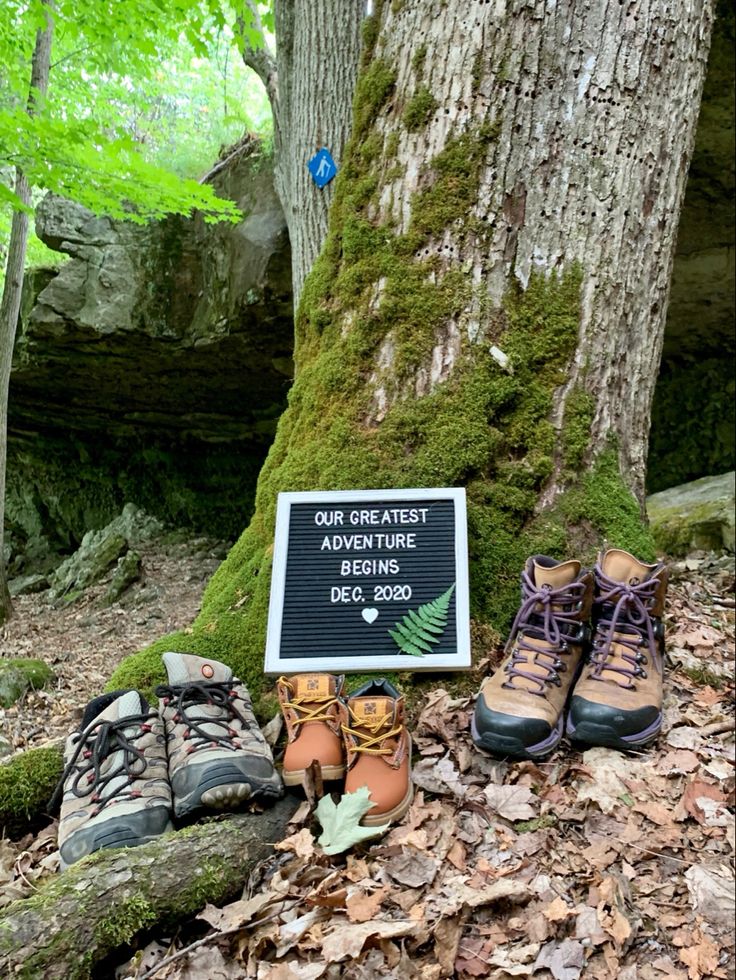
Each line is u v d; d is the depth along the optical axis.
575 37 2.07
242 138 6.98
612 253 2.07
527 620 1.68
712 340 7.00
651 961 1.11
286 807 1.46
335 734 1.49
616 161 2.08
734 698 1.89
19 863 1.44
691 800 1.44
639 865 1.29
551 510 1.99
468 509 1.95
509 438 2.01
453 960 1.11
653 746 1.62
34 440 11.26
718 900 1.20
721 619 2.69
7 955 1.07
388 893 1.24
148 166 5.36
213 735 1.48
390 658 1.72
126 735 1.48
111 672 5.11
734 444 6.99
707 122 4.41
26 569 11.11
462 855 1.32
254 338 7.14
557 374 2.02
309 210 4.29
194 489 10.66
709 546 4.20
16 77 6.70
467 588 1.78
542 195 2.05
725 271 5.91
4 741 3.04
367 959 1.12
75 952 1.11
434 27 2.15
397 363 2.04
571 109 2.06
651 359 2.18
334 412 2.10
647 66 2.11
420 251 2.08
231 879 1.29
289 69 4.75
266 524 2.17
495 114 2.05
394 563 1.82
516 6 2.06
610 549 1.80
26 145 5.20
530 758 1.53
